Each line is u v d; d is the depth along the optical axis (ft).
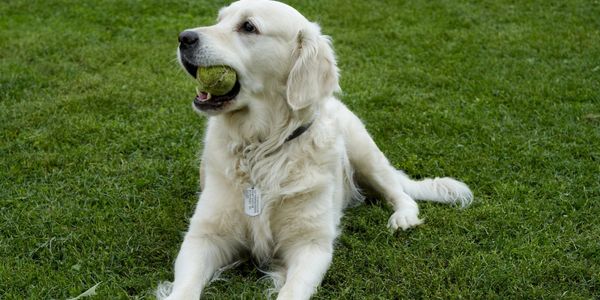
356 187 9.11
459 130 10.12
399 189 9.00
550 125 10.24
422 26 15.05
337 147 8.20
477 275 7.82
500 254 8.07
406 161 9.61
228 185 8.02
